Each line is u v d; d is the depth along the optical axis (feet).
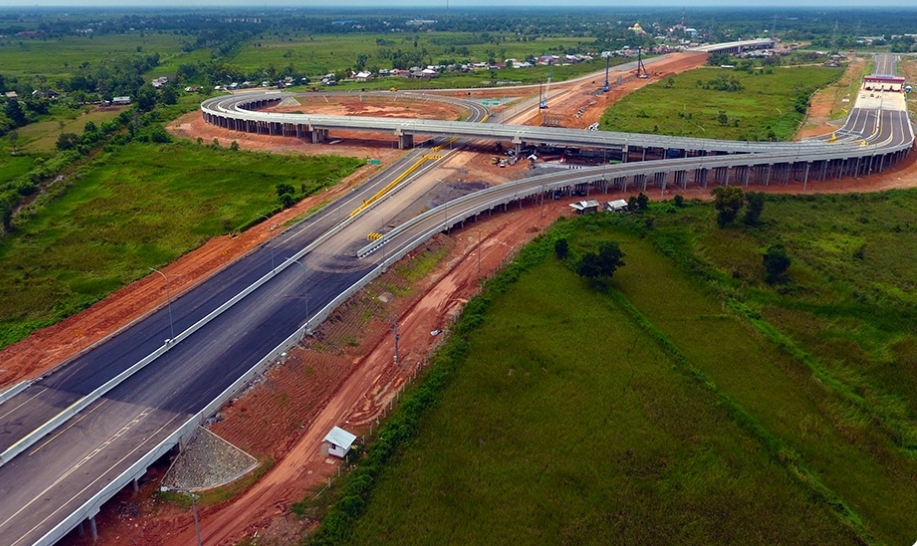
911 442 292.40
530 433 293.02
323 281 401.29
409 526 245.24
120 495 251.60
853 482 272.31
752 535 246.88
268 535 236.02
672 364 341.82
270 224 501.15
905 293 410.52
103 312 380.37
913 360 341.00
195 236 483.10
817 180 630.33
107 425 276.41
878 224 522.88
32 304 389.19
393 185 585.22
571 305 396.57
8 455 255.50
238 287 394.11
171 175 621.72
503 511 253.44
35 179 613.93
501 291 408.26
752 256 455.22
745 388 326.44
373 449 276.82
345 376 327.47
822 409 312.29
